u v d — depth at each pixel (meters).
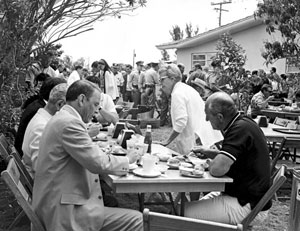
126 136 4.00
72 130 2.60
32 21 4.83
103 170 2.66
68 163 2.62
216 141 4.43
